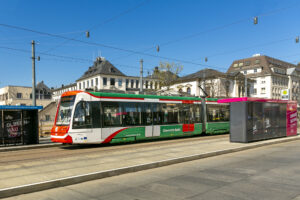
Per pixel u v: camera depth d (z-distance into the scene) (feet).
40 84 248.93
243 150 39.40
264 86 226.17
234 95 172.45
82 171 22.82
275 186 19.38
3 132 46.29
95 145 47.70
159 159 28.50
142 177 22.56
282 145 45.52
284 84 240.53
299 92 257.96
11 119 47.44
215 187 19.24
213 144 43.19
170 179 21.72
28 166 26.22
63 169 23.91
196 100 61.67
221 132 66.95
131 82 213.25
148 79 214.90
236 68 252.01
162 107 54.44
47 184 19.19
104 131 45.11
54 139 43.57
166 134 54.44
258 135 48.06
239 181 20.89
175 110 56.85
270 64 233.14
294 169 25.22
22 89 163.22
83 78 217.56
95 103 44.73
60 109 44.86
